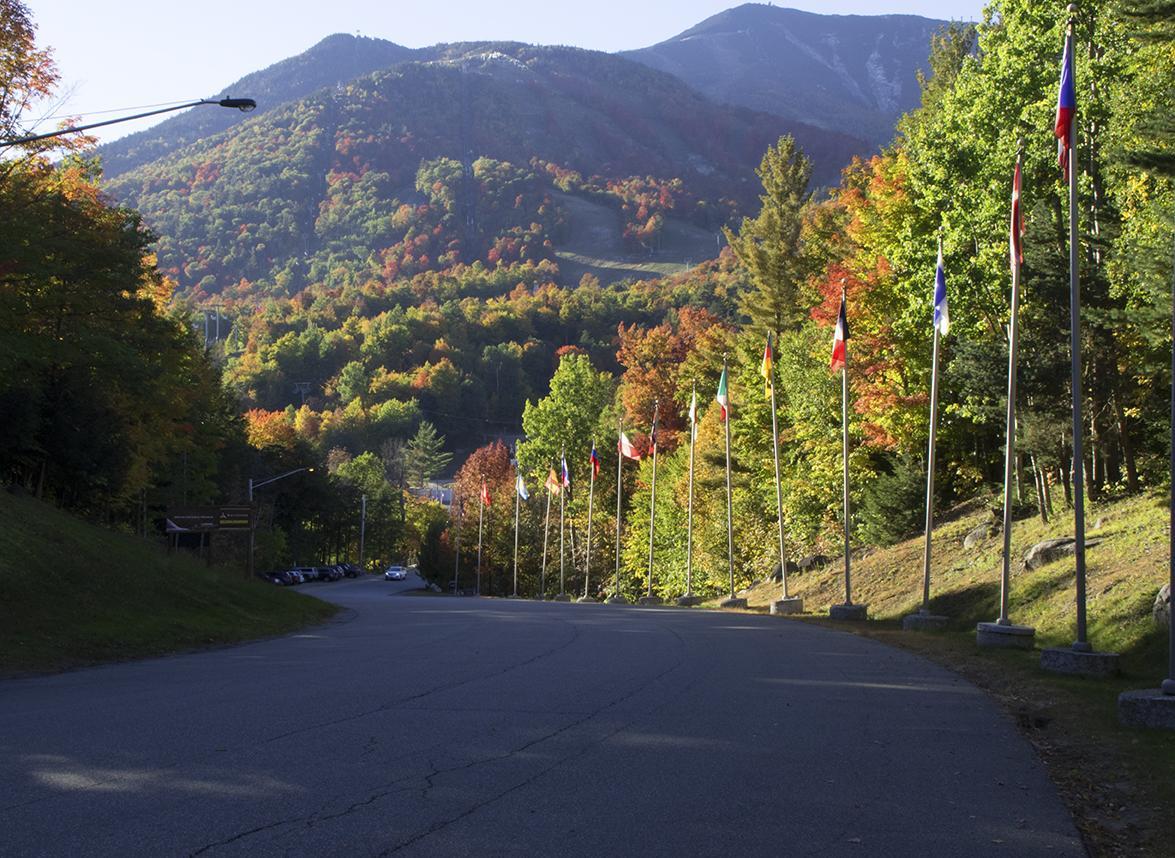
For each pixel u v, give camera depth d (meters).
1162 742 10.35
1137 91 25.28
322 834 6.68
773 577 50.72
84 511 46.38
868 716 11.95
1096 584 21.19
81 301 36.09
